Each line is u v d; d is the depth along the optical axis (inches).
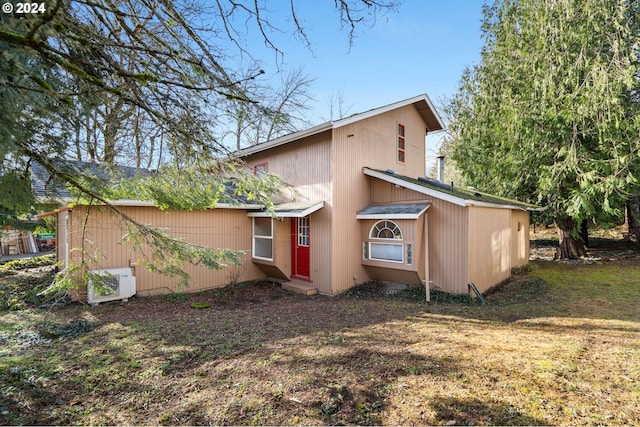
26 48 81.3
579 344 166.9
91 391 129.7
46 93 91.3
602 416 99.7
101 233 281.1
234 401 120.3
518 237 468.4
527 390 117.0
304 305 286.8
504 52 490.6
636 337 180.1
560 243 551.8
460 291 301.6
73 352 170.1
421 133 474.0
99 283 174.9
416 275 316.5
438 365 142.6
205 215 351.6
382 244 340.5
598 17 372.8
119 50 124.9
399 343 176.4
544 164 465.1
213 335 196.5
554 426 95.8
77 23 108.0
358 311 259.6
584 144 421.7
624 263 470.0
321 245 341.4
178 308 273.6
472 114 573.0
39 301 272.2
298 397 121.3
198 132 149.9
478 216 318.7
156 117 142.9
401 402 114.6
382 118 393.7
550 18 399.9
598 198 422.3
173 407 117.7
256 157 421.1
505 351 157.3
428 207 318.7
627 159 366.0
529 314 245.3
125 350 172.1
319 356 159.5
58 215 377.4
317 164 346.0
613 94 350.9
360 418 107.0
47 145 131.7
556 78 408.8
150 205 302.0
